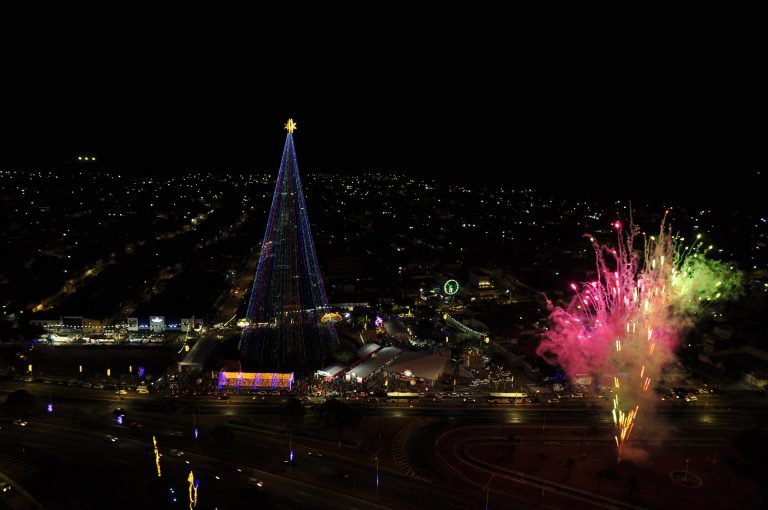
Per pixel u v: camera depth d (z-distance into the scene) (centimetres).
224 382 17212
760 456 12788
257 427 14550
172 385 17075
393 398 16550
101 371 18088
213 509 10956
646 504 11625
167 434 14025
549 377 17675
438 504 11456
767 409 16162
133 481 11888
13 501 11125
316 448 13600
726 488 12250
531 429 14788
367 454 13362
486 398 16588
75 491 11475
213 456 13050
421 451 13588
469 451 13612
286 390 16975
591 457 13425
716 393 17125
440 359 18338
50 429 14138
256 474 12319
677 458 13438
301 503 11306
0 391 16288
